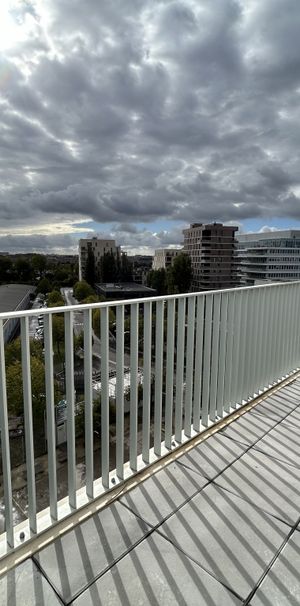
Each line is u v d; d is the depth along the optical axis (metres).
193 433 2.07
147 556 1.23
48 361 1.27
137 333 1.63
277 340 2.97
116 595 1.08
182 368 1.93
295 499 1.54
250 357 2.59
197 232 55.16
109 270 60.28
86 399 1.43
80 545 1.27
